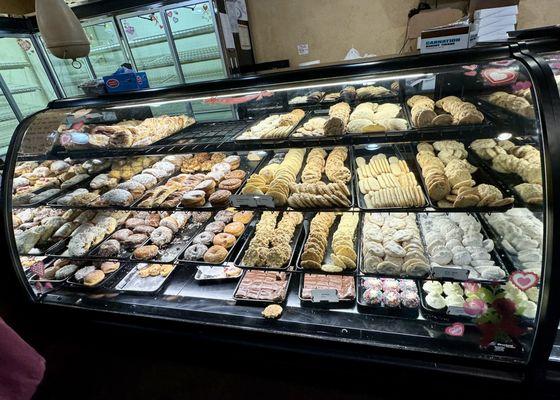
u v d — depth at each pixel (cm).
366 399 148
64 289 183
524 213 131
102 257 170
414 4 325
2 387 91
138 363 185
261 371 154
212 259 158
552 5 285
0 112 379
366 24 347
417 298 140
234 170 191
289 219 174
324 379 142
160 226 183
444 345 124
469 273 124
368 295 145
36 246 183
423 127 133
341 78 125
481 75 130
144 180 188
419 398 132
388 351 128
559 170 90
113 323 167
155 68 391
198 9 333
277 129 157
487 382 116
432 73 117
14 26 352
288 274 167
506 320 120
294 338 140
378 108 164
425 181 134
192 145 164
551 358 111
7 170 161
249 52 388
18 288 176
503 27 253
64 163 210
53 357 195
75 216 196
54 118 165
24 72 400
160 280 177
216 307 158
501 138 132
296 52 384
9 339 93
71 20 152
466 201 120
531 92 100
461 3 305
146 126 190
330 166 165
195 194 162
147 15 334
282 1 362
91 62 406
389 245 139
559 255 93
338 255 141
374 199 135
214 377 171
